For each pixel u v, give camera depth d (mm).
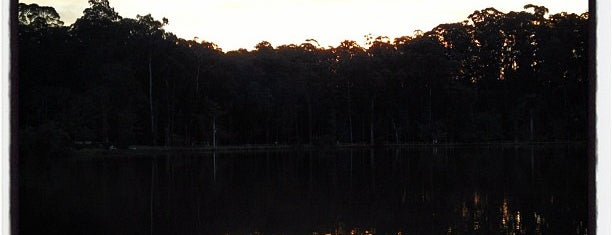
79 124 35906
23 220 12852
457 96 51781
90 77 40875
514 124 51188
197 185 19297
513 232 10742
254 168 26172
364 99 52906
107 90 38156
